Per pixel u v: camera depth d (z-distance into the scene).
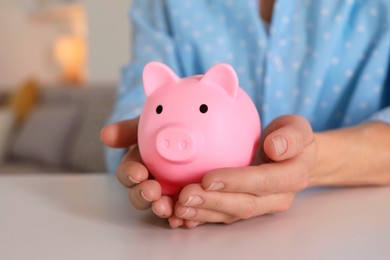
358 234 0.40
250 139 0.45
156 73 0.46
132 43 0.93
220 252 0.36
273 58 0.83
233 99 0.44
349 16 0.82
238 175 0.39
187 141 0.41
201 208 0.40
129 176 0.42
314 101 0.82
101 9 2.85
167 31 0.90
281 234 0.41
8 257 0.36
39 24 3.73
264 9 0.87
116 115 0.71
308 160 0.45
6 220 0.47
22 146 2.71
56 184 0.65
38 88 3.13
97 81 2.92
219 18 0.86
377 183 0.61
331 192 0.58
